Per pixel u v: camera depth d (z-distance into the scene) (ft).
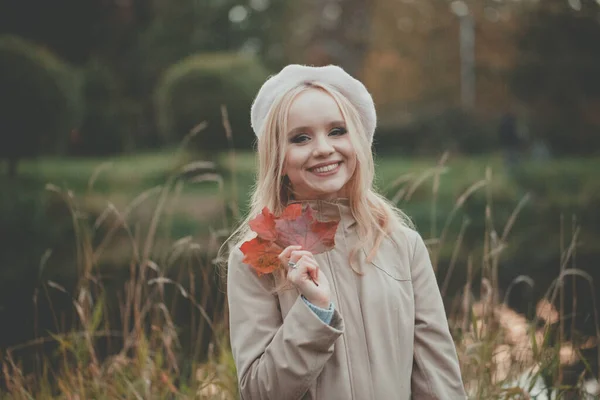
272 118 5.73
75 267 20.71
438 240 9.69
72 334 9.23
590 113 54.19
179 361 10.07
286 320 4.96
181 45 89.76
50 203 30.35
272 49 102.78
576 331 9.13
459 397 5.36
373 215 5.80
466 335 8.97
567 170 41.52
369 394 5.15
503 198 33.45
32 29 66.44
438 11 76.69
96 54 78.02
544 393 8.50
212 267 14.14
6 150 36.91
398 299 5.43
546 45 50.60
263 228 5.04
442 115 74.38
